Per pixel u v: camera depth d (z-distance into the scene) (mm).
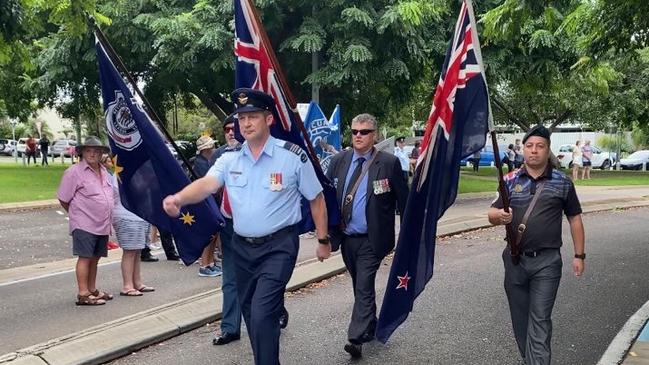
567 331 5852
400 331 5871
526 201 4500
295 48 15898
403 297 4859
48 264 9367
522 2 7852
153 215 5289
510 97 33375
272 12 16547
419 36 16078
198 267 9133
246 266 4270
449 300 6973
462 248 10516
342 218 5211
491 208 4676
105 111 5320
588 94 31047
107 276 8477
